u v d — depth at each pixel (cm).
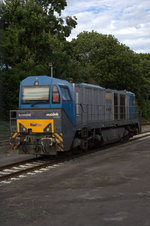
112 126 1778
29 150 1226
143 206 627
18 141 1232
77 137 1357
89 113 1489
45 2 4700
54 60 4078
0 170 1040
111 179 868
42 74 3816
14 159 1293
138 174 925
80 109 1384
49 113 1182
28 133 1229
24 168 1079
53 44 4034
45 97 1220
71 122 1255
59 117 1169
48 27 4500
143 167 1031
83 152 1449
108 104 1742
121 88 5466
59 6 4766
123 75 5219
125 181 841
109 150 1530
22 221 559
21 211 611
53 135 1175
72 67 4538
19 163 1153
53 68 4094
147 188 762
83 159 1249
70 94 1277
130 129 2073
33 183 846
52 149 1184
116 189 760
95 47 5553
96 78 5294
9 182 863
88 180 863
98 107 1600
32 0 4109
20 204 656
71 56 4806
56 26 4747
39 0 4697
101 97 1653
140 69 6209
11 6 3831
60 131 1166
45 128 1189
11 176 933
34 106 1235
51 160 1241
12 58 3691
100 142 1641
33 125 1209
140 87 6238
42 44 3941
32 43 3953
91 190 756
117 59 5159
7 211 613
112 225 534
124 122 1942
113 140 1809
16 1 3884
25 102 1252
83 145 1392
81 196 706
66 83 1289
